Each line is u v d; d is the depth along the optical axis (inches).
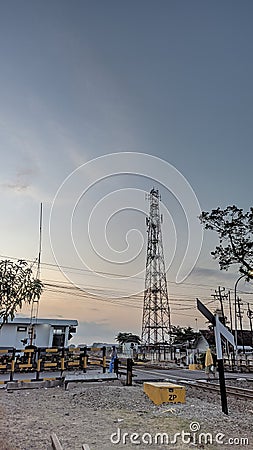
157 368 1194.0
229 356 1334.9
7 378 676.1
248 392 546.9
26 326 1272.1
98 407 380.5
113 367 735.1
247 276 706.2
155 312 1785.2
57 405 398.9
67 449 233.8
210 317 385.7
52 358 824.9
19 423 310.8
